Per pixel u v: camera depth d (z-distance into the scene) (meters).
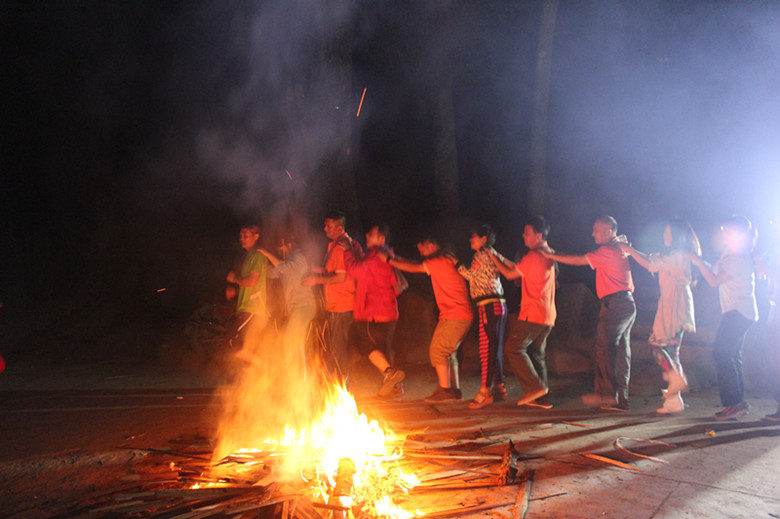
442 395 6.71
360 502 3.60
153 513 3.50
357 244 6.70
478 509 3.62
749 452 4.78
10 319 11.34
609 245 6.38
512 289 11.00
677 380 6.16
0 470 4.51
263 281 6.53
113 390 7.45
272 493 3.70
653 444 5.02
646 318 9.11
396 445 4.79
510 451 4.46
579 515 3.60
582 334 8.65
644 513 3.63
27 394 7.23
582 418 5.98
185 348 9.45
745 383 7.33
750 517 3.56
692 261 6.21
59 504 3.81
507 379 8.04
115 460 4.68
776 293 5.74
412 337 9.16
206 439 5.07
